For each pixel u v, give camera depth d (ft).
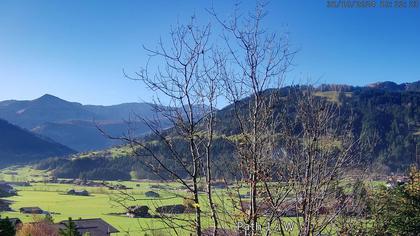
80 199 256.11
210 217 16.83
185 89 17.30
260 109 17.97
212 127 17.47
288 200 17.70
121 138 16.44
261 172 17.39
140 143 16.62
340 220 18.71
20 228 168.55
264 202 17.53
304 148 18.07
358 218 19.06
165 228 15.85
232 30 18.38
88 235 145.28
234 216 16.94
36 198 335.06
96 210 199.62
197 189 16.80
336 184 18.52
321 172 18.03
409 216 32.19
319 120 18.52
